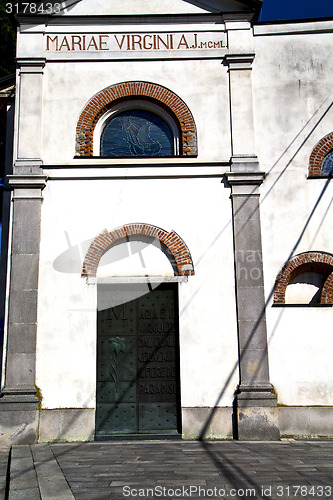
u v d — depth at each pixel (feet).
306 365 36.11
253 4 40.68
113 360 37.01
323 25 41.16
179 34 40.86
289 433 35.17
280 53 40.75
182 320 36.55
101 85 39.83
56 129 39.09
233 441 34.06
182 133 39.37
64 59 39.96
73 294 36.65
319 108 39.91
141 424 36.11
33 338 35.73
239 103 39.63
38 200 37.68
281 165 38.96
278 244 37.73
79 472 25.08
